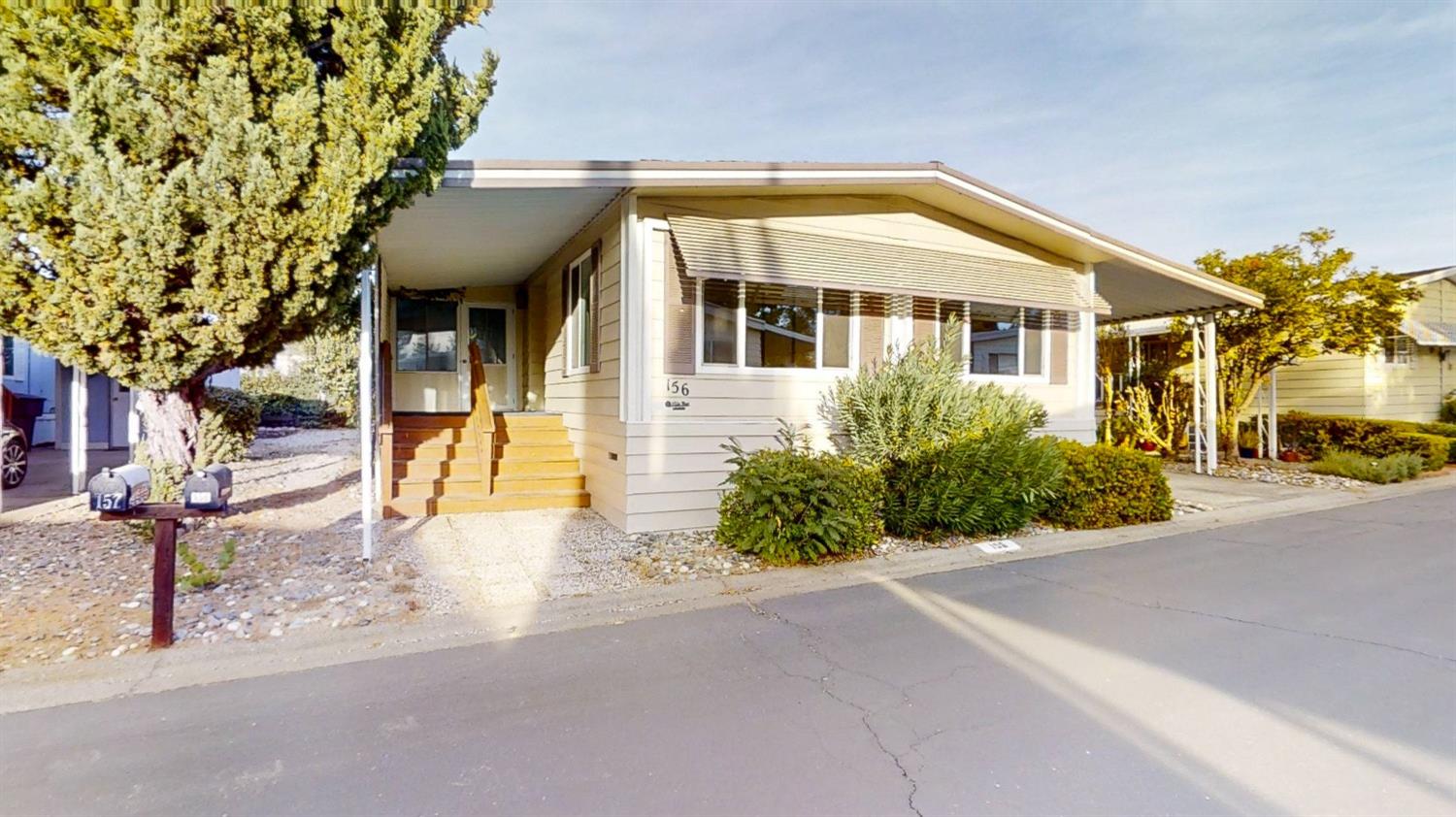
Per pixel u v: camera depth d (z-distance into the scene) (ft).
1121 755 9.12
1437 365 53.11
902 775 8.63
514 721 10.14
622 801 8.10
